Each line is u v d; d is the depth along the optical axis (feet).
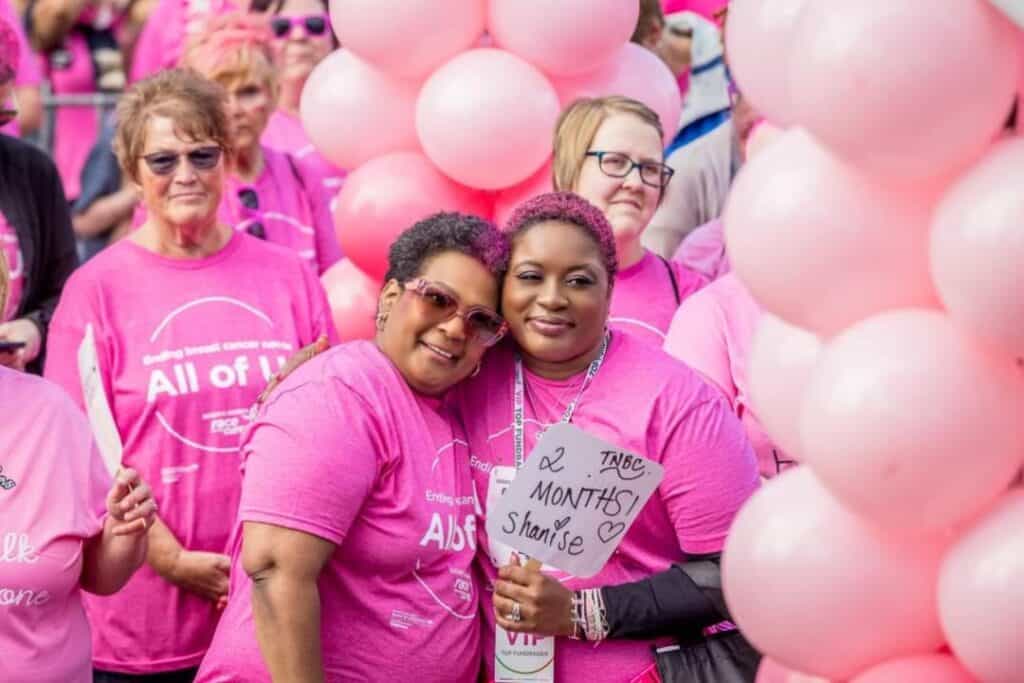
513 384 11.82
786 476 9.11
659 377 11.72
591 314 11.49
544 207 11.63
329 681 11.16
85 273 14.96
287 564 10.87
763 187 8.62
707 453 11.57
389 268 11.71
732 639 11.81
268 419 11.20
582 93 16.21
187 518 14.61
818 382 8.36
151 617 14.62
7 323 16.44
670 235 19.25
